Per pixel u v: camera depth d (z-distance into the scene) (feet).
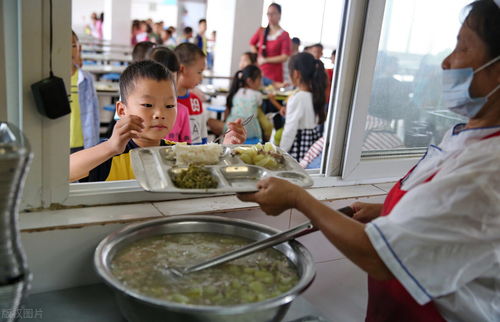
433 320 3.08
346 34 4.36
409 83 4.95
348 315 4.38
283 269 3.13
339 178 4.83
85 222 3.32
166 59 7.52
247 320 2.48
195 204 3.93
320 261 4.46
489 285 2.91
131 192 3.79
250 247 2.99
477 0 2.77
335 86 4.59
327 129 4.75
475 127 2.95
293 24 21.80
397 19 4.62
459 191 2.50
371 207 3.75
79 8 39.04
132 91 4.50
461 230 2.49
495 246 2.57
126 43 28.48
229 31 21.06
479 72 2.75
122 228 3.32
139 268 2.95
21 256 2.02
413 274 2.56
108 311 3.18
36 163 3.34
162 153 3.66
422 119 5.21
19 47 3.09
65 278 3.34
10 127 2.40
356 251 2.69
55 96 3.09
